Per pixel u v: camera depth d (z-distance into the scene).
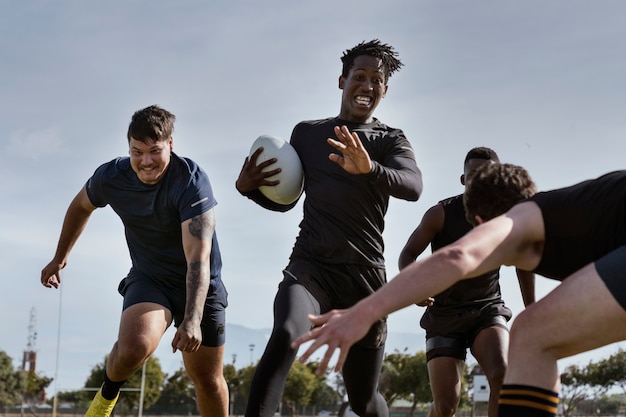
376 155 5.82
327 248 5.60
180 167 5.69
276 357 5.05
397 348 56.44
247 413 4.97
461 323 6.35
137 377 60.34
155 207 5.66
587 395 48.41
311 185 5.79
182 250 5.78
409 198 5.45
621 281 3.13
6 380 67.38
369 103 5.87
